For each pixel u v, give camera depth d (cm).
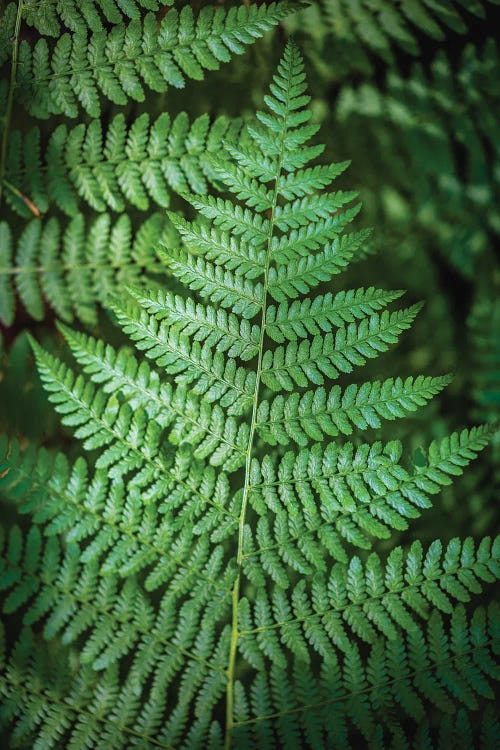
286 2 83
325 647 80
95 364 79
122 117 84
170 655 80
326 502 79
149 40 83
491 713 79
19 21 83
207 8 83
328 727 79
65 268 86
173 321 79
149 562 79
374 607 79
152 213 89
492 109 95
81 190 84
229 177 80
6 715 79
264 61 93
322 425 80
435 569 79
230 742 80
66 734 82
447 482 79
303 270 80
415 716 79
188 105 91
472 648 79
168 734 79
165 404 79
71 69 83
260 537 80
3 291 86
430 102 95
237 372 80
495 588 90
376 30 95
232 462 80
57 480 79
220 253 80
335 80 95
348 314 80
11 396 87
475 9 94
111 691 79
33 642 79
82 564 81
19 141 84
